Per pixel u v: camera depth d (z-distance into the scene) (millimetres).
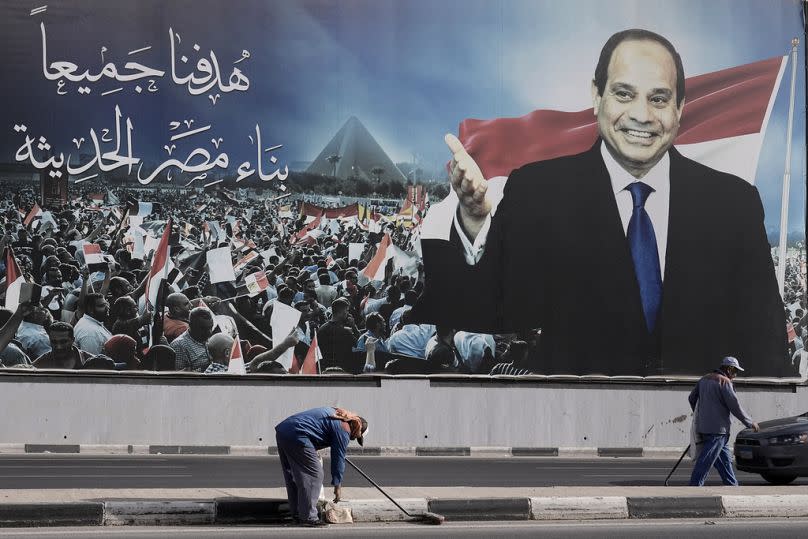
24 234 20328
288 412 20719
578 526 9711
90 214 20578
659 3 23031
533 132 22281
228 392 20516
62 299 20250
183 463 16359
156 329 20453
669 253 22656
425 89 21906
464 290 21688
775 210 23312
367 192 21531
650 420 22203
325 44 21641
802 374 23172
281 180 21266
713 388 12719
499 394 21594
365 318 21266
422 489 10883
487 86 22156
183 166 20969
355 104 21641
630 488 11453
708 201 22969
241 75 21344
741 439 14320
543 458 20016
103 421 19969
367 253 21422
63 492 10062
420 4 22000
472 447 21250
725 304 22875
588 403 21953
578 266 22219
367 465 16656
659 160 22797
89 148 20719
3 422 19625
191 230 20875
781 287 23219
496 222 21953
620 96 22719
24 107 20609
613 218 22469
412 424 21172
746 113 23297
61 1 20906
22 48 20703
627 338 22312
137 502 9391
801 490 11453
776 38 23562
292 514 9656
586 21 22672
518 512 10156
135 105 20984
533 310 21922
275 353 20828
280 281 21047
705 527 9758
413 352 21359
